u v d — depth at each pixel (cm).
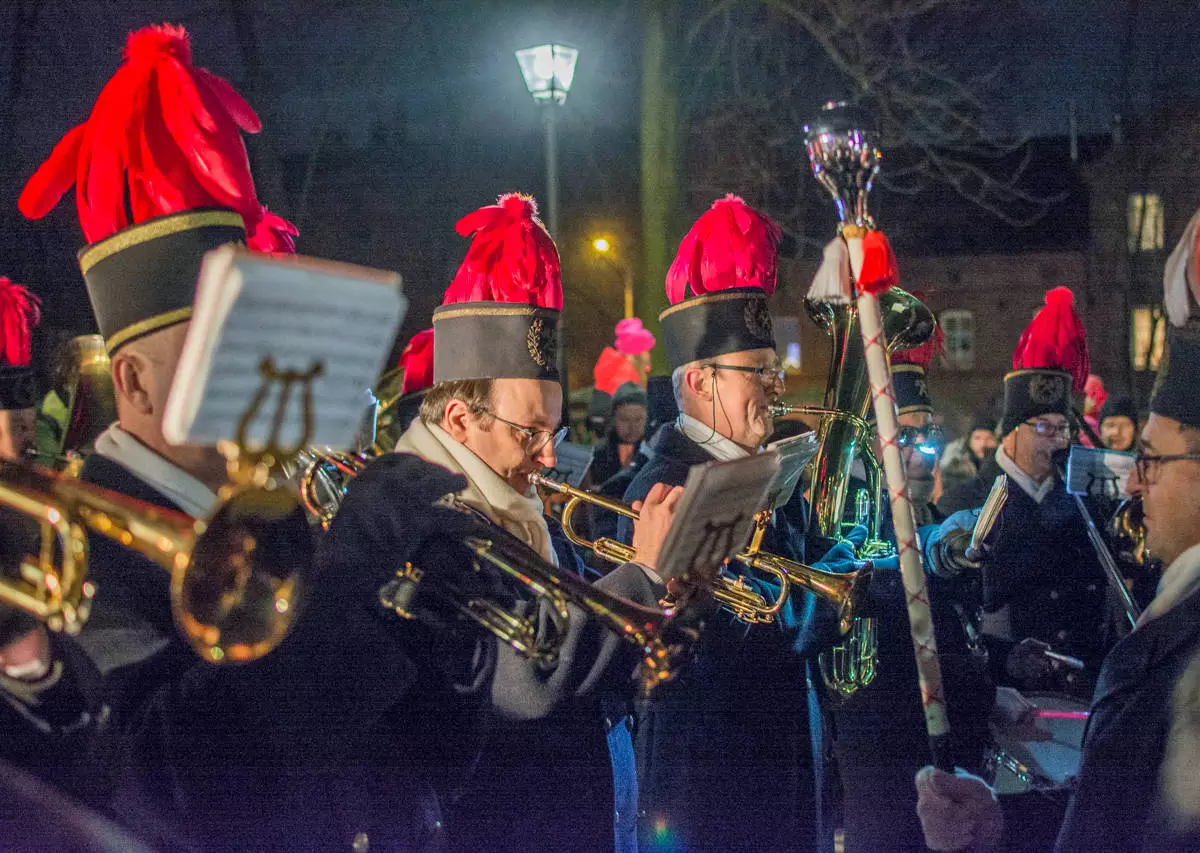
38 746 170
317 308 140
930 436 444
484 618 221
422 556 221
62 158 206
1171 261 224
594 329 2542
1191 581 214
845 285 233
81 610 154
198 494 191
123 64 203
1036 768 343
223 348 135
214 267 131
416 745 232
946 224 3212
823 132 233
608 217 2445
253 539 158
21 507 155
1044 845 322
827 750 380
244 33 1252
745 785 297
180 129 194
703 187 1959
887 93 1653
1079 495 377
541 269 271
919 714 349
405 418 399
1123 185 2316
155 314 191
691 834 296
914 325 338
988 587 467
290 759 199
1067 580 461
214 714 195
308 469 250
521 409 265
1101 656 456
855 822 355
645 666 220
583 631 240
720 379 319
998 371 3177
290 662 203
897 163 2470
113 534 154
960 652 362
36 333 417
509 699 235
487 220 275
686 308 323
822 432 323
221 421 139
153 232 191
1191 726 201
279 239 264
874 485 340
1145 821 203
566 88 953
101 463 192
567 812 255
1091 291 3002
